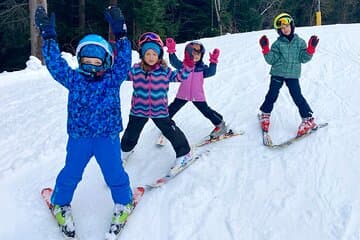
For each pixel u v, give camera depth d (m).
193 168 4.45
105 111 3.34
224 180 4.23
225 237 3.44
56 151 5.03
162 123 4.24
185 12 29.05
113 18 3.31
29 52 22.67
